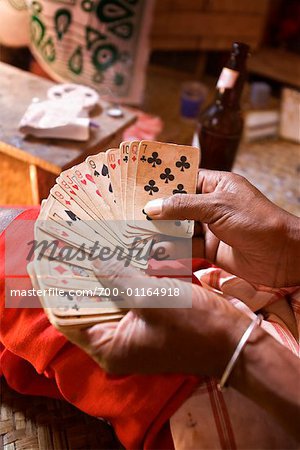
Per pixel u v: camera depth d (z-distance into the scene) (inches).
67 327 17.6
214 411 18.9
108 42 57.6
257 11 76.4
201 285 22.8
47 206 21.9
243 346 17.3
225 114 42.9
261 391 16.9
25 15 49.3
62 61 56.3
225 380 17.6
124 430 19.9
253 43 80.7
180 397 19.1
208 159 45.3
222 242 25.6
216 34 76.6
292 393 16.5
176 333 17.3
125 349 17.4
